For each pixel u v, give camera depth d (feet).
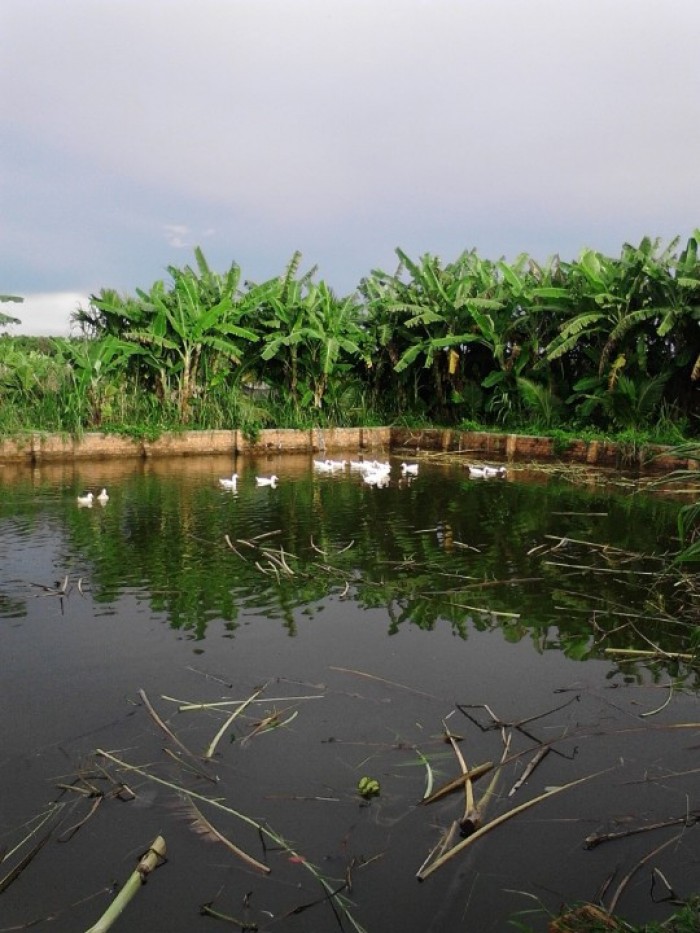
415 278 80.53
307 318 75.05
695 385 64.28
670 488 48.32
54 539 31.58
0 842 11.48
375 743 14.47
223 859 11.11
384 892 10.43
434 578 25.94
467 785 12.68
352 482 50.80
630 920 9.79
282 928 9.74
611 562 28.35
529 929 9.46
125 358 66.59
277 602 23.00
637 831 11.70
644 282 61.62
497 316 73.20
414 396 82.53
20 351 67.92
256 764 13.67
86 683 16.90
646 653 18.90
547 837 11.63
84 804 12.42
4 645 19.13
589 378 65.77
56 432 60.34
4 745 14.16
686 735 14.79
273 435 70.79
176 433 65.72
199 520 36.27
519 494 45.83
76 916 9.96
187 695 16.39
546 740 14.61
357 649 19.16
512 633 20.52
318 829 11.86
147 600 23.08
